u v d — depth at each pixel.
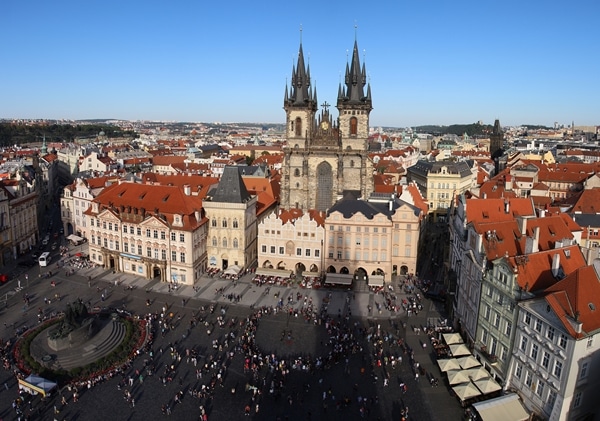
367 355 112.25
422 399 95.94
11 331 120.94
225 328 125.25
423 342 118.12
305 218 159.25
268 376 103.88
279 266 164.50
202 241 161.12
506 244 105.94
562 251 97.56
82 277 159.62
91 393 96.38
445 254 171.62
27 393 95.56
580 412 80.81
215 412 91.81
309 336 121.81
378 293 148.38
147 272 159.38
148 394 96.69
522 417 84.69
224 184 164.12
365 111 198.88
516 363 90.19
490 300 98.88
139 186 170.50
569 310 78.50
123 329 121.62
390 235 155.38
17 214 182.75
